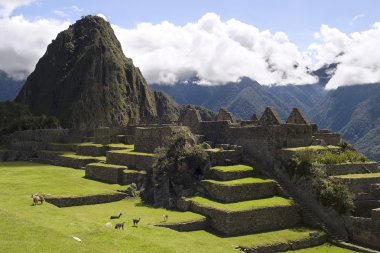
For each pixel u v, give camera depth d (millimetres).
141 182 52531
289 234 39781
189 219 40281
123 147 70188
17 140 109062
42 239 25484
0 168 72188
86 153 77875
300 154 45781
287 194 45062
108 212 43094
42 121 153500
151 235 33938
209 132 58594
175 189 47469
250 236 38969
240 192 43844
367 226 38062
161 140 58062
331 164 46750
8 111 195750
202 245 32531
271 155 48844
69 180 57469
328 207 41438
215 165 49375
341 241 39188
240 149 51406
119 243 27625
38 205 38562
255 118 65375
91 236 28953
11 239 24844
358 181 43500
